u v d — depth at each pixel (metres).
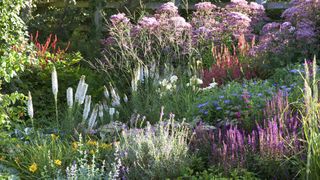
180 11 11.91
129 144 5.46
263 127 5.67
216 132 5.71
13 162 5.41
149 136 5.29
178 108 7.11
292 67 7.71
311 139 4.30
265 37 8.42
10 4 7.20
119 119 7.28
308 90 4.33
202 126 5.68
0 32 7.15
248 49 8.84
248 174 4.59
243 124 5.83
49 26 12.37
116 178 5.05
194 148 5.44
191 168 5.10
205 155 5.36
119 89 8.95
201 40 9.60
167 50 9.20
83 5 12.66
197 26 10.09
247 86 6.80
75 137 6.30
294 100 6.05
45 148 5.38
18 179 5.00
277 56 8.16
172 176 4.94
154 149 5.05
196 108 6.61
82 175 4.87
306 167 4.39
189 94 7.27
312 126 4.39
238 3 9.91
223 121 5.98
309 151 4.25
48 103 8.12
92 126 6.43
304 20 8.39
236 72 8.15
